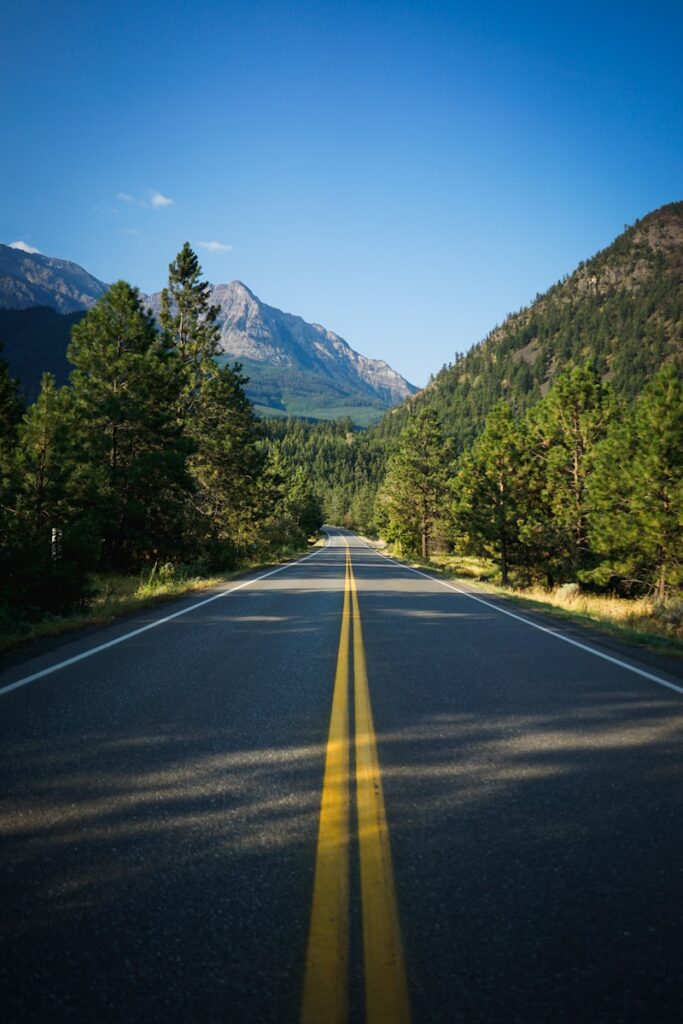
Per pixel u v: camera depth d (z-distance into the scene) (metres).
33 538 11.20
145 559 26.30
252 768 3.86
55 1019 1.75
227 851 2.77
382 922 2.23
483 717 5.13
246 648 8.30
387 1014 1.76
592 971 1.98
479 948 2.09
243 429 34.16
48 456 14.20
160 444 26.52
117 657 7.57
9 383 28.44
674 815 3.26
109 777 3.68
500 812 3.26
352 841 2.89
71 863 2.65
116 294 26.00
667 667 7.64
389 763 3.99
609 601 23.11
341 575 26.27
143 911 2.29
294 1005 1.80
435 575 30.12
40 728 4.64
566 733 4.72
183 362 33.19
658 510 23.88
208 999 1.83
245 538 36.41
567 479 32.12
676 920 2.29
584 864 2.71
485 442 37.78
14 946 2.07
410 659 7.74
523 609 14.88
